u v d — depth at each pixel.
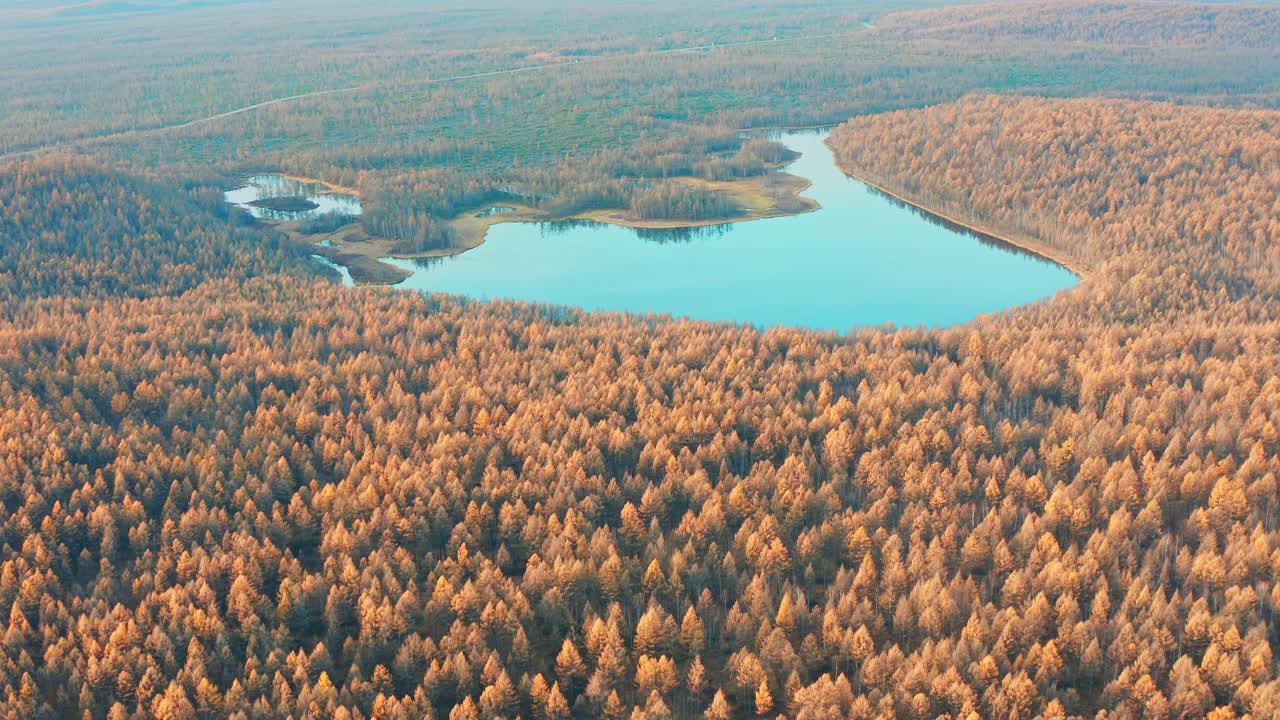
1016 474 136.00
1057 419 150.75
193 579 122.94
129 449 145.12
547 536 129.12
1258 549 117.44
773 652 110.50
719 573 123.75
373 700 107.56
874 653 111.00
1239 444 142.25
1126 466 135.50
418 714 104.94
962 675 106.38
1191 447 142.00
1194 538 126.06
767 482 138.75
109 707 108.06
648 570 121.06
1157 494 129.50
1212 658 105.62
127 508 133.38
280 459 141.38
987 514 129.00
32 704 104.62
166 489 140.25
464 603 116.69
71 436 147.62
